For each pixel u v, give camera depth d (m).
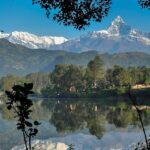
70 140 68.12
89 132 79.12
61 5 14.93
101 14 15.28
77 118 109.62
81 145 62.06
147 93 179.50
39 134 76.62
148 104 135.12
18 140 67.56
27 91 12.94
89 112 126.56
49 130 84.00
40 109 155.00
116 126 84.94
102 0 15.29
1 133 77.69
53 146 60.91
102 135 72.75
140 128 77.31
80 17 15.12
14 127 88.56
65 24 15.24
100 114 116.56
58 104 185.50
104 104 163.75
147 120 88.00
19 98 12.91
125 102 170.12
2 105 191.00
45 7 14.85
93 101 196.12
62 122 101.38
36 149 57.72
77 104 175.62
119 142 62.75
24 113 13.06
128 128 79.19
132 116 101.00
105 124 90.44
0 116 120.19
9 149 58.25
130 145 58.56
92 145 61.81
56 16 15.12
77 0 15.05
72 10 15.06
